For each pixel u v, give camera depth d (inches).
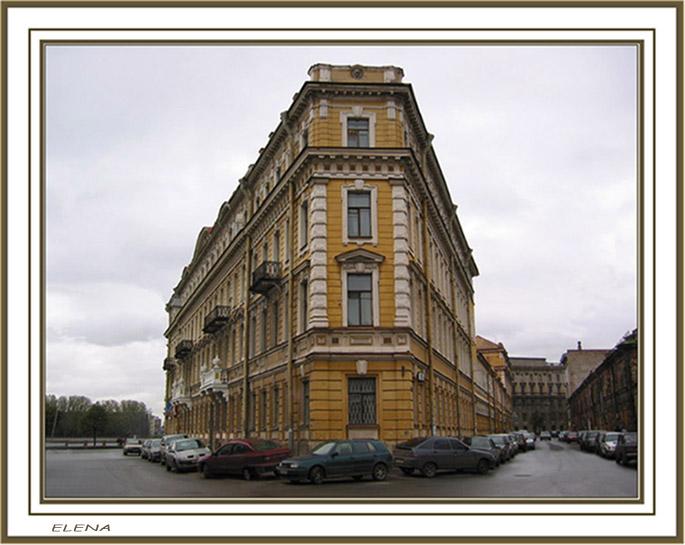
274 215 1374.3
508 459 1455.5
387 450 916.0
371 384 1081.4
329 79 1175.6
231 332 1769.2
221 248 2039.9
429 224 1428.4
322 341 1080.8
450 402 1579.7
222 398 1800.0
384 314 1097.4
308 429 1087.6
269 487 832.3
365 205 1142.3
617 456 1355.8
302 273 1173.7
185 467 1192.8
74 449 3070.9
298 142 1249.4
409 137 1248.2
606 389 2942.9
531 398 6240.2
